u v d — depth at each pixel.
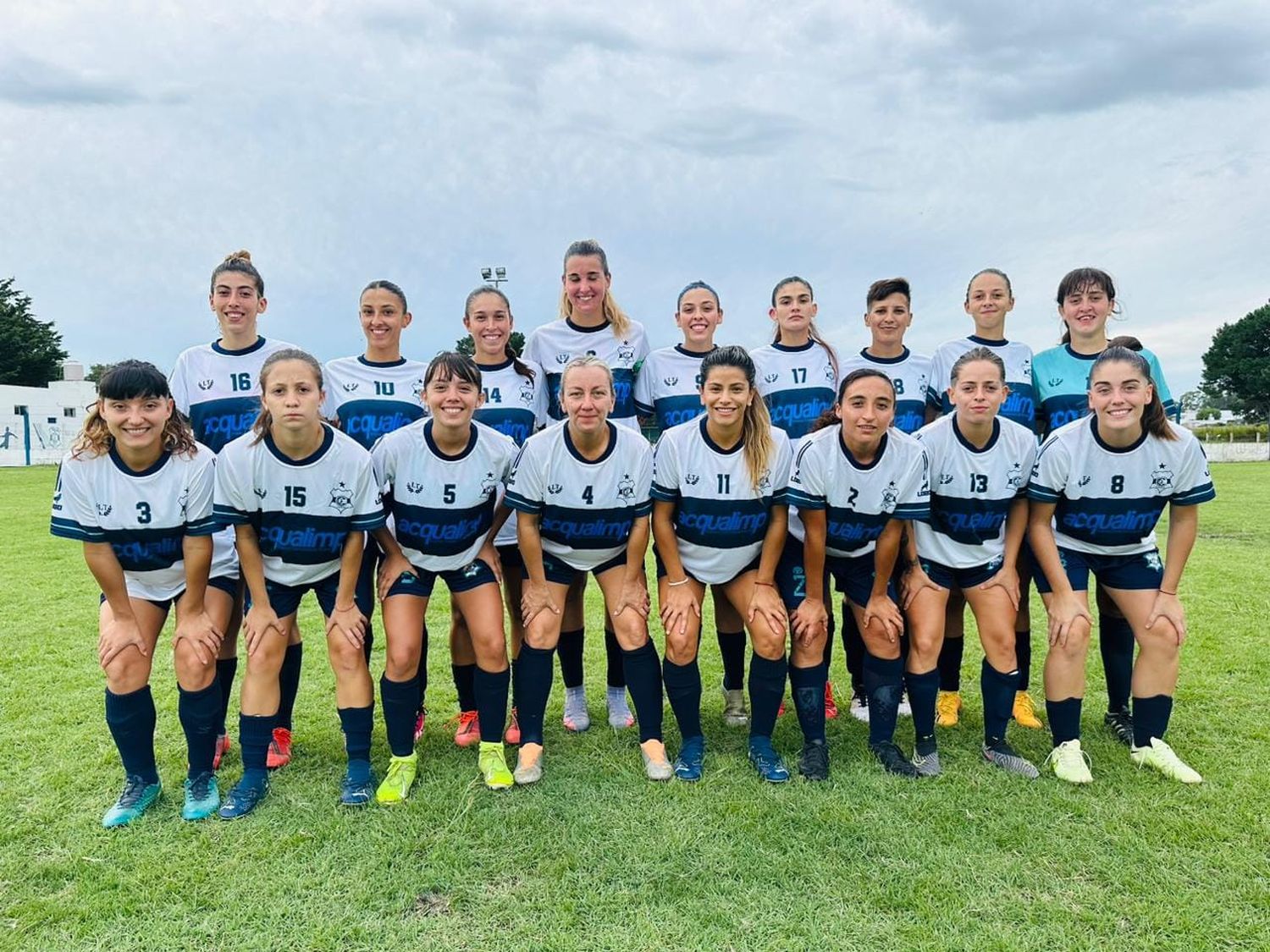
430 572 3.47
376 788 3.25
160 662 5.07
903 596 3.62
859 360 4.36
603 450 3.39
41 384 51.59
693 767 3.35
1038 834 2.80
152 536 3.08
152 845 2.79
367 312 3.92
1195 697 4.18
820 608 3.47
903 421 4.29
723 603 4.00
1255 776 3.24
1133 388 3.23
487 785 3.25
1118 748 3.61
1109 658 3.83
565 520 3.46
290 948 2.24
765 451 3.40
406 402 4.00
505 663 3.45
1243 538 9.96
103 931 2.32
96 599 6.84
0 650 5.26
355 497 3.24
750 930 2.30
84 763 3.47
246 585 3.59
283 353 3.07
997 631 3.49
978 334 4.36
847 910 2.39
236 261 3.83
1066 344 4.23
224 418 3.79
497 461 3.45
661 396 4.49
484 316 4.10
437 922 2.35
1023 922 2.32
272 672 3.18
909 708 4.17
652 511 3.60
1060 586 3.45
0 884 2.56
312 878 2.57
